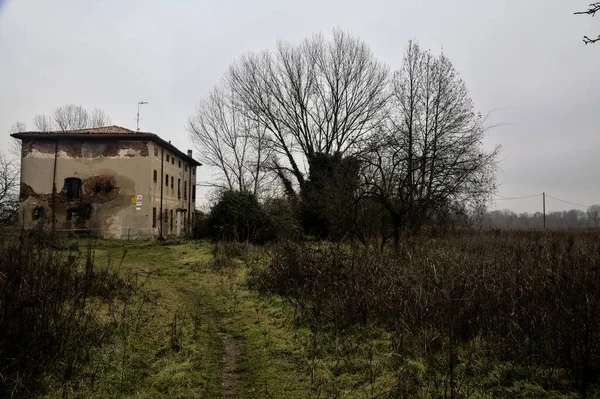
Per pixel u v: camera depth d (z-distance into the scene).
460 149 16.69
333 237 19.28
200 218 27.19
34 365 4.81
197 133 36.09
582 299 5.41
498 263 8.18
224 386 5.26
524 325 5.57
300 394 4.99
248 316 8.27
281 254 11.12
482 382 4.63
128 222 27.88
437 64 20.14
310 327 6.95
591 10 4.91
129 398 4.73
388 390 4.68
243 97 32.69
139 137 28.28
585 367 4.27
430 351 5.38
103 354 5.59
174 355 6.09
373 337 6.34
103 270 9.56
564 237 17.03
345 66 31.12
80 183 28.16
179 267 14.25
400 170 13.27
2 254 6.71
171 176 34.53
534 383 4.50
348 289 7.66
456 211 17.28
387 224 14.68
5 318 4.96
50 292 6.40
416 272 8.04
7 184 27.06
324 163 25.88
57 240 14.58
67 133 27.73
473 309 6.09
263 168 31.95
